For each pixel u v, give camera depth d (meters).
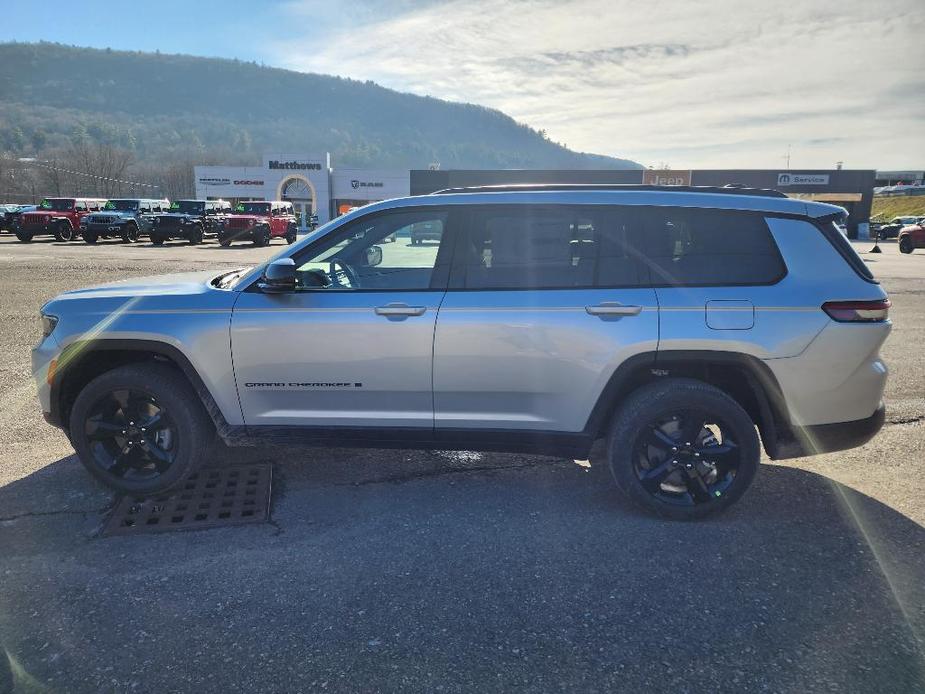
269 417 3.62
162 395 3.56
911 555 3.13
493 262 3.48
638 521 3.49
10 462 4.20
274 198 56.31
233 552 3.14
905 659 2.39
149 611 2.67
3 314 9.44
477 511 3.61
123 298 3.68
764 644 2.48
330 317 3.46
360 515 3.55
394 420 3.58
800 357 3.30
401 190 55.44
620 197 3.47
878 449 4.53
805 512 3.59
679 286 3.37
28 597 2.76
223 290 3.63
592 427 3.46
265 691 2.22
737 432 3.36
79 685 2.25
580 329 3.34
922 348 7.61
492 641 2.49
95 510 3.57
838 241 3.42
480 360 3.41
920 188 79.75
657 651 2.43
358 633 2.53
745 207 3.44
